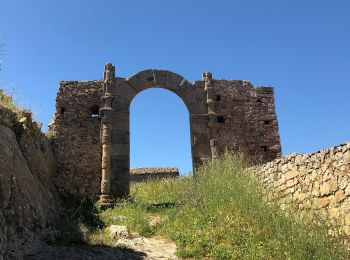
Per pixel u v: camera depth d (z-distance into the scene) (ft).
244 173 33.78
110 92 44.27
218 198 30.89
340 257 19.92
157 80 46.01
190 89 46.50
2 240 19.06
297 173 25.96
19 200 23.36
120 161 42.45
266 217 25.71
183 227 29.14
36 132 34.12
